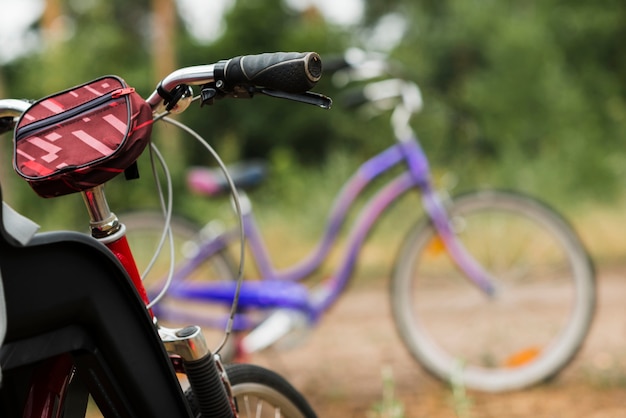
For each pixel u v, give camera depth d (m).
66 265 2.06
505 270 5.72
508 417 4.85
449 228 5.45
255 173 5.47
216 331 5.58
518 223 5.65
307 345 6.65
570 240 5.38
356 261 5.47
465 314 6.11
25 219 1.97
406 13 24.14
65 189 2.29
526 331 5.75
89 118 2.31
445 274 6.34
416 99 5.55
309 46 22.56
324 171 12.67
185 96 2.47
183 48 22.42
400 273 5.43
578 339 5.32
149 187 13.26
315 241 10.60
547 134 17.20
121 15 30.67
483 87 17.92
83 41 18.69
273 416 2.97
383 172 5.46
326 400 5.30
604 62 19.50
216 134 21.05
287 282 5.42
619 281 8.39
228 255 5.38
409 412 4.99
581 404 4.99
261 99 20.83
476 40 20.80
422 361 5.39
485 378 5.33
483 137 17.23
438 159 15.07
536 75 17.89
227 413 2.55
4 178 12.07
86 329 2.15
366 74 5.52
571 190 13.77
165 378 2.27
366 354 6.34
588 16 19.19
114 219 2.50
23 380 2.25
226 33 22.59
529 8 20.72
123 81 2.37
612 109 17.73
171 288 5.24
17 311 1.97
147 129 2.32
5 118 2.58
